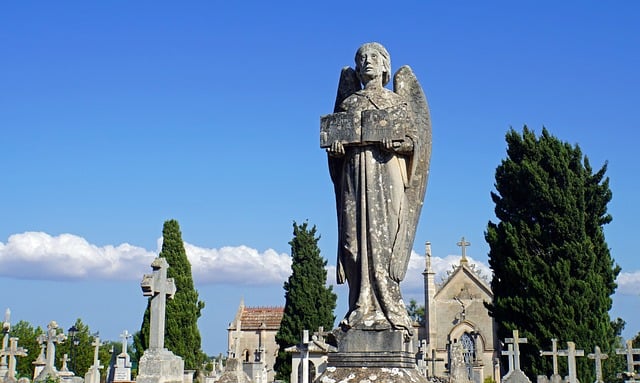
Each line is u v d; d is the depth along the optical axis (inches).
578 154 1456.7
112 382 1202.0
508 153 1502.2
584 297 1322.6
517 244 1386.6
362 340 276.1
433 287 2650.1
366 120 293.1
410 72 314.7
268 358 2605.8
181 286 1914.4
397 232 291.9
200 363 1918.1
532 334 1316.4
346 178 297.6
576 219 1382.9
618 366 1667.1
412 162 297.4
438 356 2576.3
